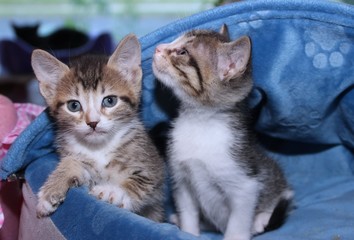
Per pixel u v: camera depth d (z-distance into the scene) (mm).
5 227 568
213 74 535
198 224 584
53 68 536
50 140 548
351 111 582
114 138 539
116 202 502
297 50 538
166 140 583
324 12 520
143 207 546
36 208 496
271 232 555
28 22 1303
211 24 546
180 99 544
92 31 1251
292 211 590
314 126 609
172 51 533
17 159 534
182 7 1243
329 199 604
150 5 1282
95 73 531
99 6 1324
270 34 536
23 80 1128
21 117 612
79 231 461
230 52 527
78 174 513
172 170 566
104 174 537
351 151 653
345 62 539
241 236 537
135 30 1242
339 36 526
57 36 1137
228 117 547
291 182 645
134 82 546
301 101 571
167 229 432
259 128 633
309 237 529
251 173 543
